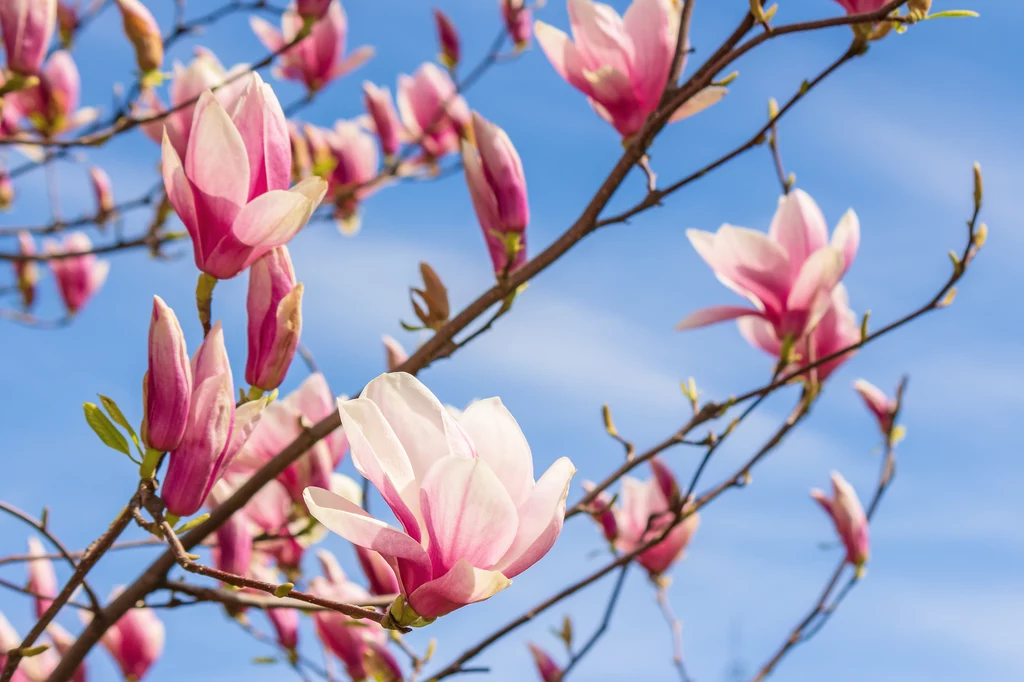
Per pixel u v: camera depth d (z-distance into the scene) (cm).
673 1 176
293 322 156
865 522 201
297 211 152
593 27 175
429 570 140
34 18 192
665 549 217
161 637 193
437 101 299
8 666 152
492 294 170
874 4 168
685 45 171
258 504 194
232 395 150
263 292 156
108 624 165
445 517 139
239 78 184
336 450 188
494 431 142
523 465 142
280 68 273
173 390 148
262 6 205
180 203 152
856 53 168
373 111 292
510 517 139
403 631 141
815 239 181
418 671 185
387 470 140
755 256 180
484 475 138
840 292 189
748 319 191
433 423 140
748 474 186
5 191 277
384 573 190
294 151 269
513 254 170
